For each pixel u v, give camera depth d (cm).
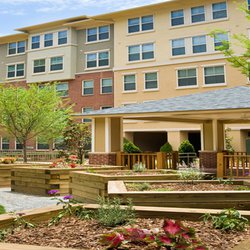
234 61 1228
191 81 2583
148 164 1323
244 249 289
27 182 1076
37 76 3219
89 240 325
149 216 413
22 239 333
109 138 1382
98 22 2988
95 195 799
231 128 2384
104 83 2966
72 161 1380
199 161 1636
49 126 1934
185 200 587
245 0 2448
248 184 739
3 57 3497
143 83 2750
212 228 369
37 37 3275
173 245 267
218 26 2516
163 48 2703
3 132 2092
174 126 2569
